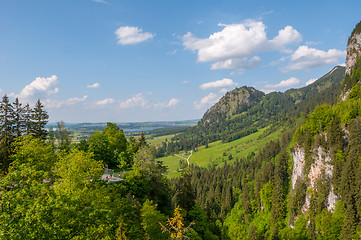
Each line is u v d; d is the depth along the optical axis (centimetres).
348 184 8956
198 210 5956
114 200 3525
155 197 5484
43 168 4319
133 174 5000
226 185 19550
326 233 9162
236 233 10388
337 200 9412
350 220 8344
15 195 1741
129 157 7369
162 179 6259
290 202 11944
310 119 12456
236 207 16538
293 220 11288
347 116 10744
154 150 6938
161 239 3475
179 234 1947
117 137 8056
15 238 1527
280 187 12975
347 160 9406
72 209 1955
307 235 10062
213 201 17900
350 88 17925
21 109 6200
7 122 5628
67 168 3228
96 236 2066
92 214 1997
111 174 5347
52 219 1795
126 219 3444
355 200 8612
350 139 10025
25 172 1927
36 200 1748
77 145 7144
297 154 13038
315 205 10400
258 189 15588
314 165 11175
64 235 1812
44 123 6712
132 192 4750
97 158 6744
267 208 13812
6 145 5247
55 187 2889
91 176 3366
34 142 4466
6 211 1683
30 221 1630
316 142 11244
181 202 5847
